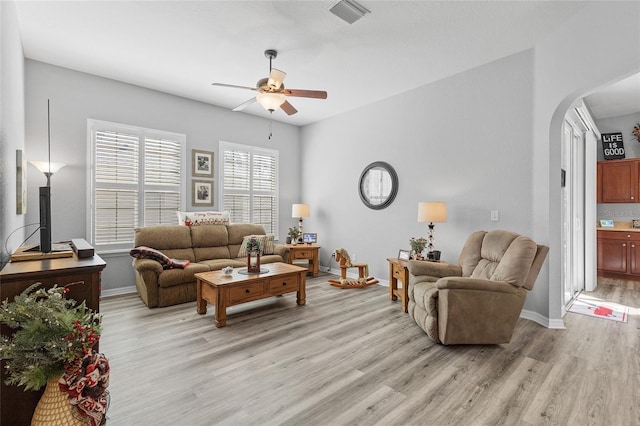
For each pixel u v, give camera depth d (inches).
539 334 115.6
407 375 85.8
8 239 84.7
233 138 215.0
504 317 103.0
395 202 184.9
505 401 74.1
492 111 142.2
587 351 101.1
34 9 106.2
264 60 142.4
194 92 183.3
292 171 251.0
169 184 185.6
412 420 67.1
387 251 189.8
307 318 131.0
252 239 147.7
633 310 144.3
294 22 113.5
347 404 72.7
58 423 51.7
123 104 168.7
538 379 83.9
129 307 144.0
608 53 100.3
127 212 170.6
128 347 102.4
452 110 157.1
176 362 92.5
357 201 208.7
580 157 181.2
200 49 133.3
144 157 176.2
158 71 155.3
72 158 154.3
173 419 67.3
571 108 143.2
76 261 72.9
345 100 193.9
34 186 144.3
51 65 148.3
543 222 125.4
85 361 54.0
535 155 128.2
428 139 167.6
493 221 141.7
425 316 112.3
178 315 133.6
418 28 116.6
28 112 142.4
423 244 150.0
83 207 157.4
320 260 237.5
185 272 149.7
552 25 115.2
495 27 116.0
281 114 223.8
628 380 83.4
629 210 210.2
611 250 210.7
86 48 133.3
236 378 83.9
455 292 102.0
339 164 221.5
